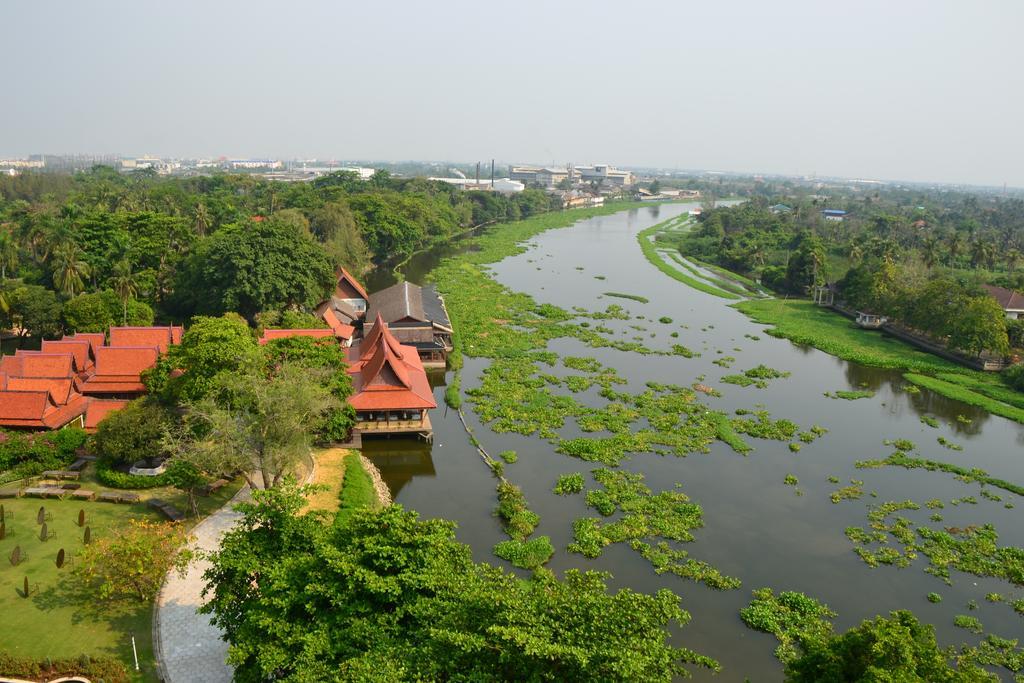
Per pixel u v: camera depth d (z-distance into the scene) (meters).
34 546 46.50
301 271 100.38
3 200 184.88
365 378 69.81
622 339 110.56
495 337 106.38
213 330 61.62
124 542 40.12
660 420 76.19
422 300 108.81
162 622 39.56
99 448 56.88
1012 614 45.59
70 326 88.38
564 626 27.61
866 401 87.19
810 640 33.78
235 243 98.44
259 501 37.09
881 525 56.31
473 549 50.81
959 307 104.50
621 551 51.47
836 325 125.00
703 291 152.12
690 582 48.06
